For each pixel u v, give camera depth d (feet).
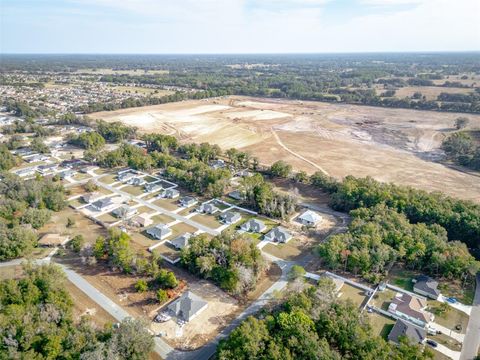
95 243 286.87
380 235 291.58
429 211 332.19
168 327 216.33
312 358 177.27
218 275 255.09
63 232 322.96
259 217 367.25
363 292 252.42
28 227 308.81
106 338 191.31
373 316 229.04
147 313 228.22
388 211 336.70
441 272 269.03
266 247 310.65
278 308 222.89
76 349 182.80
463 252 268.82
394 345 198.08
